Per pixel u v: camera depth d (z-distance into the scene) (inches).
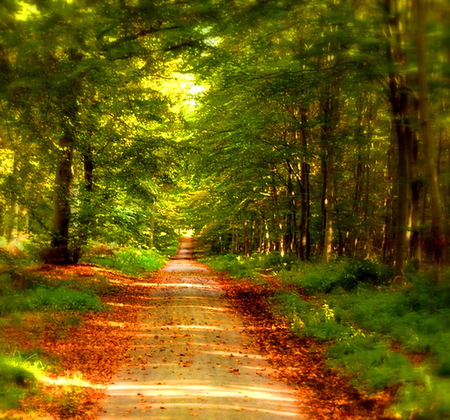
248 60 716.0
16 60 431.5
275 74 666.8
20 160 598.2
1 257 655.1
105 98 625.9
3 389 300.2
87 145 800.3
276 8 503.2
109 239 923.4
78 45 452.4
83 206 865.5
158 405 304.8
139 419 282.0
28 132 526.6
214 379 361.4
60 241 886.4
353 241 1339.8
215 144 976.9
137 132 810.8
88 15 429.1
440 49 434.0
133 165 822.5
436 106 534.0
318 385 355.3
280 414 295.3
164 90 874.8
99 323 536.1
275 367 402.9
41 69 450.6
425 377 300.8
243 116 898.7
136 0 451.2
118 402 310.2
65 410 291.3
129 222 977.5
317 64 633.6
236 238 2005.4
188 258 2554.1
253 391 337.7
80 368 375.6
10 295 572.7
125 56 523.2
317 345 466.9
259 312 651.5
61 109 524.1
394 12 522.6
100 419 281.9
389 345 419.5
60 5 399.9
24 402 295.7
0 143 568.7
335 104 871.1
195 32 524.4
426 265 783.1
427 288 527.2
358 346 424.5
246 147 971.3
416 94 593.9
